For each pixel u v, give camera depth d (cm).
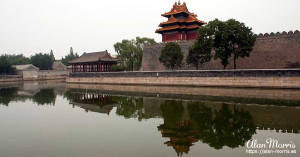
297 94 3744
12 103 3762
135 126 2153
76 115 2730
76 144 1677
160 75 6138
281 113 2480
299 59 5250
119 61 9188
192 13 8481
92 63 9062
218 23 5169
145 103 3441
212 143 1647
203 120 2281
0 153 1518
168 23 7925
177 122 2242
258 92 4131
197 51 5588
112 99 4034
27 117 2645
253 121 2194
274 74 4412
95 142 1716
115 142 1706
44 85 8375
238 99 3506
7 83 10231
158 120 2348
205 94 4234
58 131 2031
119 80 7175
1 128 2152
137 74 6669
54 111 3012
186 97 3950
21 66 13375
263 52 5753
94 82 8088
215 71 5175
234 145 1603
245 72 4766
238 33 5041
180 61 6375
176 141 1703
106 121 2381
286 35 5453
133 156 1438
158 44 7719
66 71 14750
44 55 15075
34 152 1530
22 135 1923
